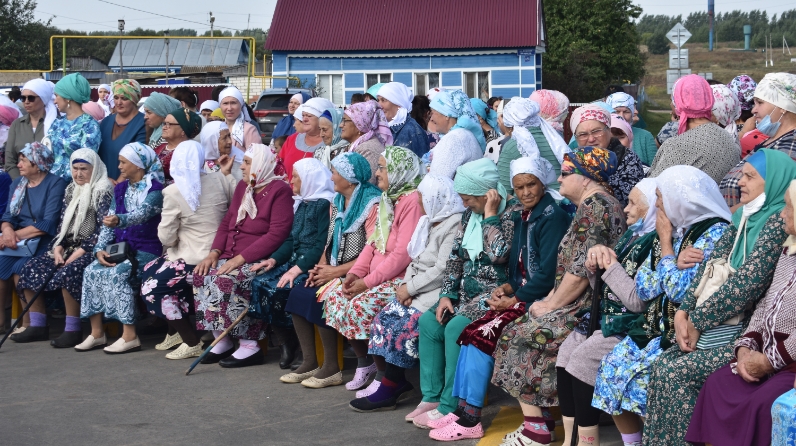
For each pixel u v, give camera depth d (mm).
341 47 28750
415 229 5793
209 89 23281
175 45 47469
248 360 6785
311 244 6586
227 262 6730
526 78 28203
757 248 3869
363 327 5805
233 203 6984
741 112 7227
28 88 8609
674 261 4188
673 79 13539
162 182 7398
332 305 5992
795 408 3324
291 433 5254
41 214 7895
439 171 6297
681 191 4172
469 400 5000
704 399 3799
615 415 4336
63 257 7660
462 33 28453
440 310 5371
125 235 7363
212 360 6863
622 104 7422
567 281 4688
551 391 4672
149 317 8047
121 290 7164
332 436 5188
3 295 7965
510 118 6191
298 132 8344
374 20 29188
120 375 6578
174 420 5516
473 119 7285
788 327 3631
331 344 6191
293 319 6320
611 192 4859
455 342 5211
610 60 38281
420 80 28875
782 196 3912
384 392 5656
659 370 3980
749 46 92688
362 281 5930
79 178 7641
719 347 3930
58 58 42312
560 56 37938
